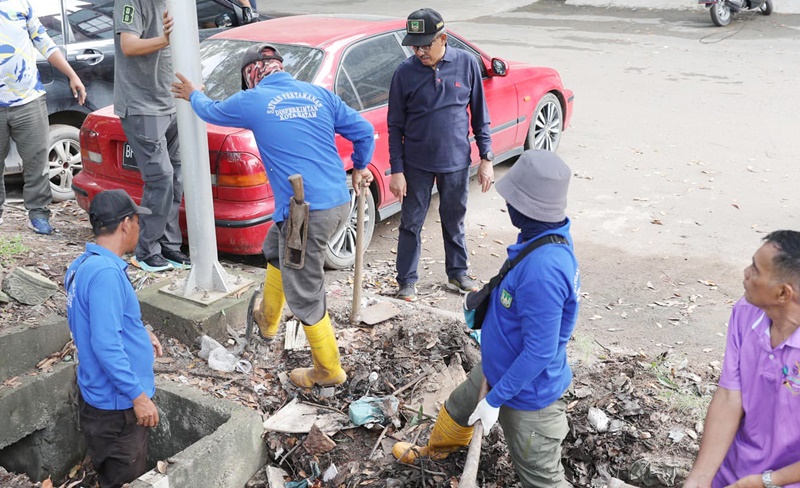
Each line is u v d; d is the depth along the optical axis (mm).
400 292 5312
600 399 3990
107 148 5535
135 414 3285
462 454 3660
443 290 5543
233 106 3701
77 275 3080
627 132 9227
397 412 3955
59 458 4266
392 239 6465
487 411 2846
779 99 10516
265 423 3865
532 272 2686
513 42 14680
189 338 4422
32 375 4102
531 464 3041
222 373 4230
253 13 8031
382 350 4492
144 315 4551
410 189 5133
